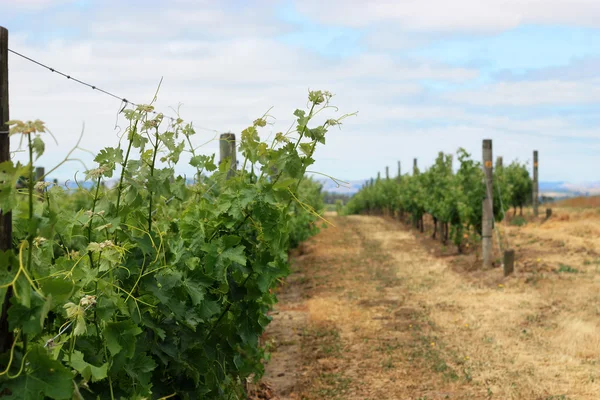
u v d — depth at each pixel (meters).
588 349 7.39
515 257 13.91
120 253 2.70
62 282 1.92
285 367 7.00
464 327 8.67
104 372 2.24
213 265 3.32
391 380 6.61
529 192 26.16
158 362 3.12
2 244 1.84
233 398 4.14
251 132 3.69
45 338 2.35
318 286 12.17
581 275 11.41
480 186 15.06
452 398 6.03
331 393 6.21
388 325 8.92
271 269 3.58
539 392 6.08
